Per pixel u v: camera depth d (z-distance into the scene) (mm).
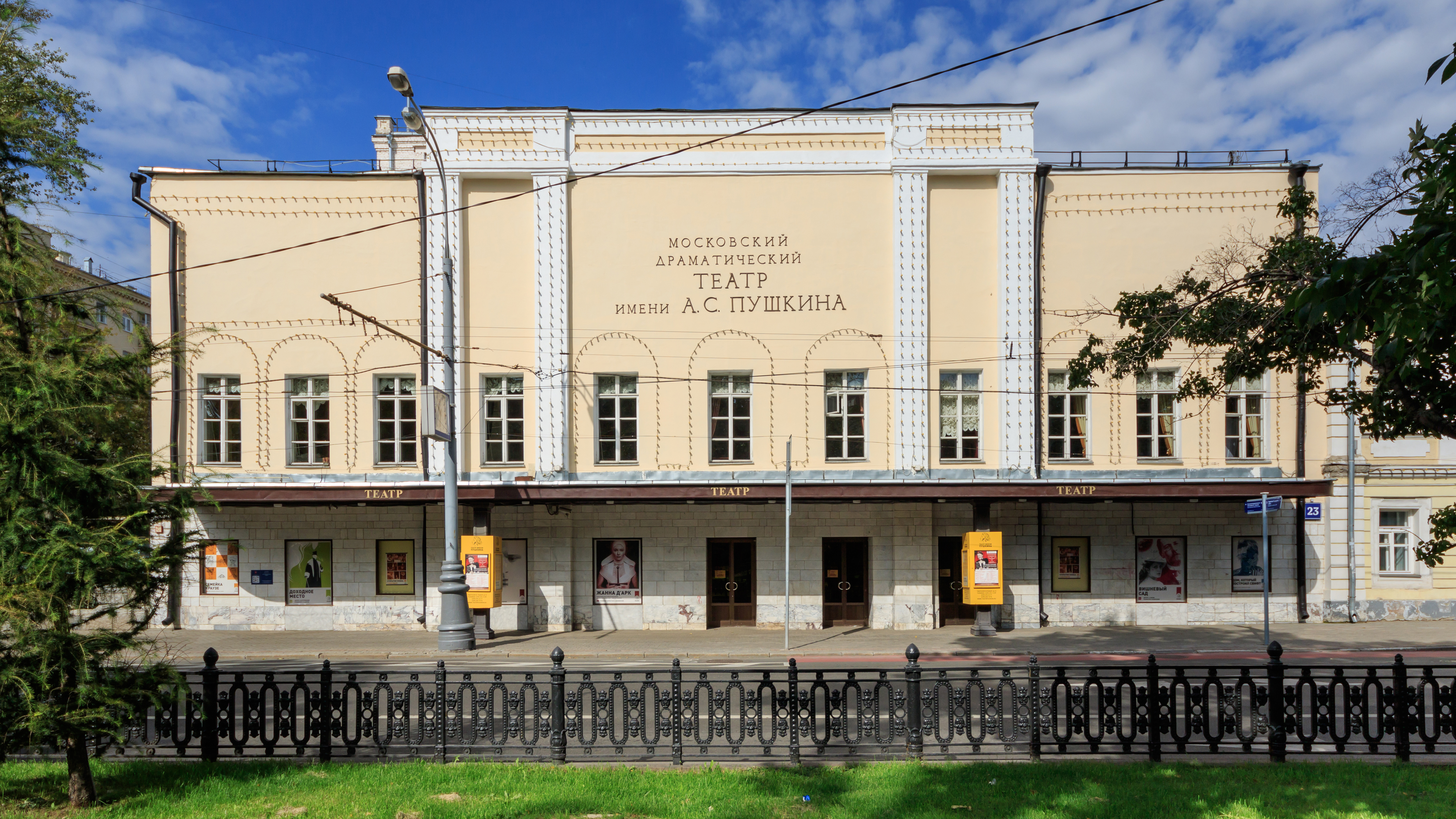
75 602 6652
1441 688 8031
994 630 19594
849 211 21219
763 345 21203
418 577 21078
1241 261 17203
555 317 21109
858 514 20938
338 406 21375
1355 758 8078
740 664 16156
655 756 8172
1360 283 4945
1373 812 6355
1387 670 14766
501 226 21344
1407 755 7953
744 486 19562
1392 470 20984
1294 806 6477
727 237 21297
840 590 21125
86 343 7707
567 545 20781
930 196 21203
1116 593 20859
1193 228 20984
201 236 21484
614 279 21328
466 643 17812
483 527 20094
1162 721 8250
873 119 21156
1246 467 20891
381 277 21469
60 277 8125
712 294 21281
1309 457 20953
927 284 21000
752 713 10898
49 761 8031
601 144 21359
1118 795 6738
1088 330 20969
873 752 8336
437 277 21219
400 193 21484
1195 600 20828
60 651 6535
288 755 8539
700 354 21234
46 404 6816
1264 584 17531
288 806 6660
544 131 21156
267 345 21438
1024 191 20906
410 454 21422
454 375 18594
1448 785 6996
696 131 21328
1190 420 20922
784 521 21078
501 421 21250
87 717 6500
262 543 21141
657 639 19234
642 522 21078
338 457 21312
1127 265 21000
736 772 7508
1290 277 9609
